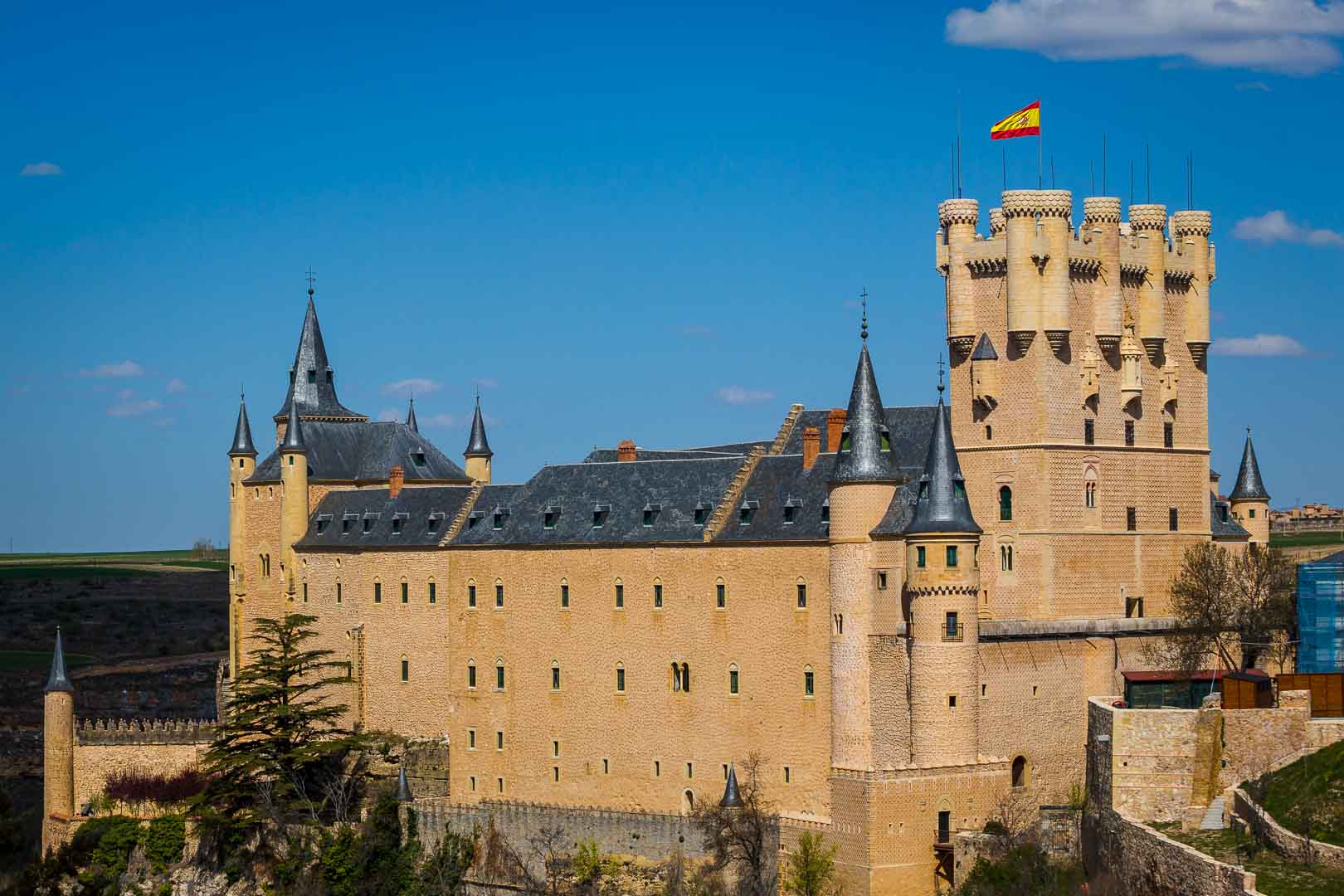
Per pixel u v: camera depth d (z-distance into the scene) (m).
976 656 157.88
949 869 155.00
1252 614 168.38
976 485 170.25
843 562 162.00
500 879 174.50
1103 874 129.88
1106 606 170.62
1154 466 175.38
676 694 175.38
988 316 170.62
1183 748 129.00
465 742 192.62
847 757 161.25
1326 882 104.38
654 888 165.25
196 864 186.12
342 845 178.75
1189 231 178.50
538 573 186.88
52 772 196.00
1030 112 168.88
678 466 183.00
